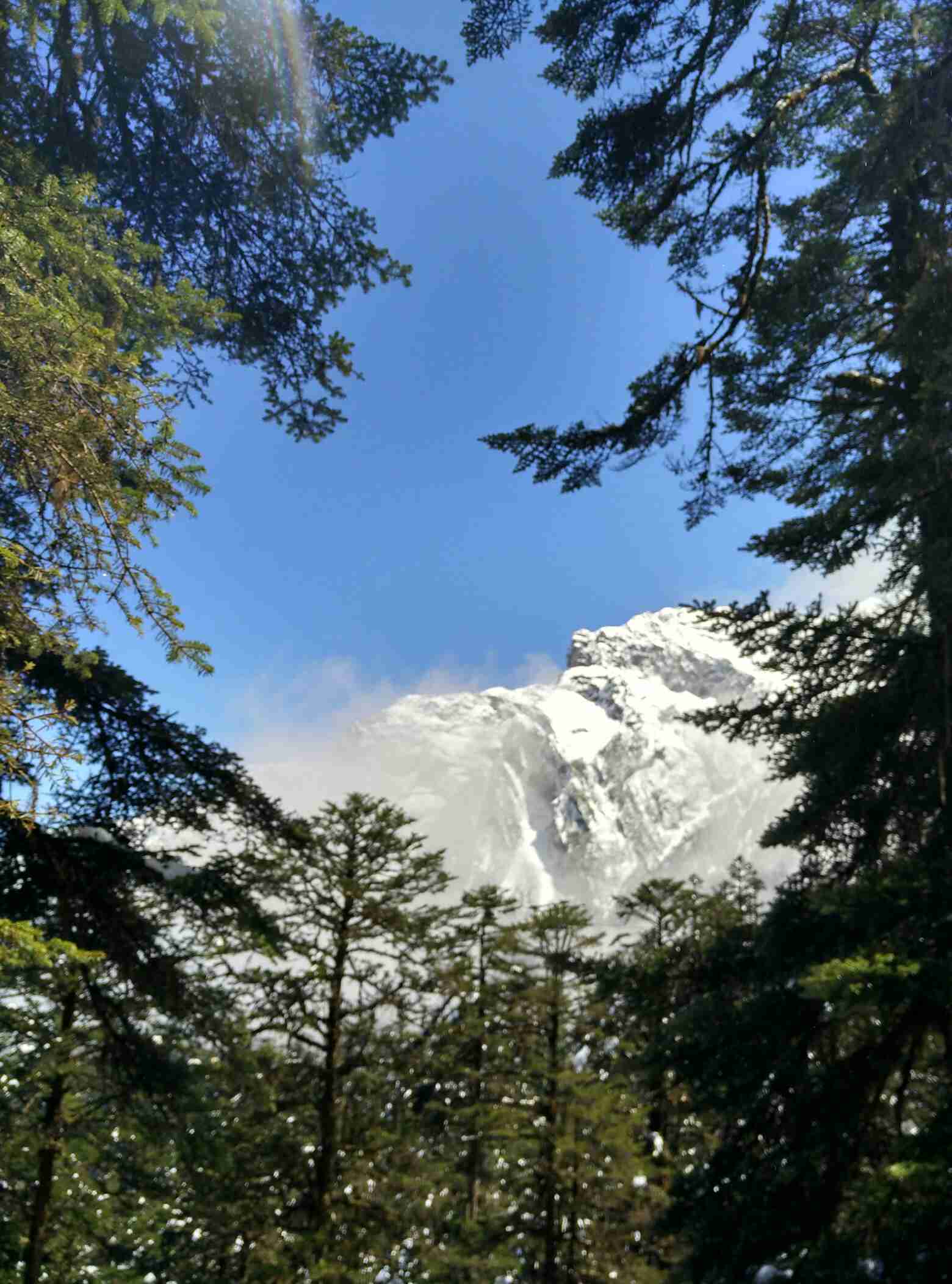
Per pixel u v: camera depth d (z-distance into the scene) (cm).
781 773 968
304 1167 1405
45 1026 1121
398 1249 1457
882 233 986
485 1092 1942
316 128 889
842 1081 808
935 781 904
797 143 1023
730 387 1036
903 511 844
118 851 921
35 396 389
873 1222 602
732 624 953
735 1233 777
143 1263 1400
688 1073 884
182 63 796
